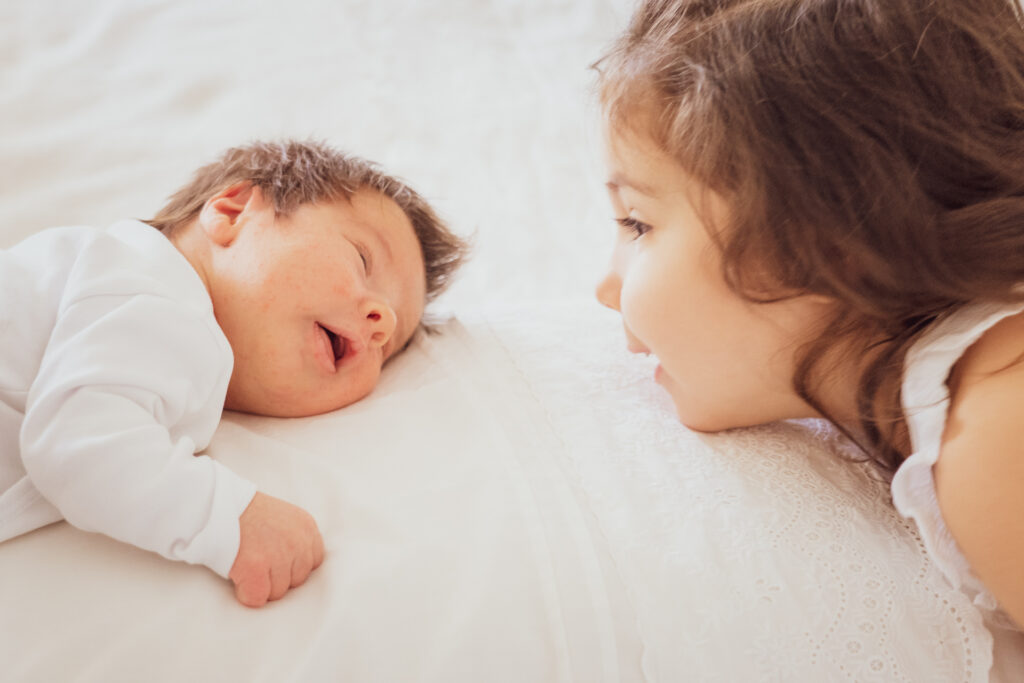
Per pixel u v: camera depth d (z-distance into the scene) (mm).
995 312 761
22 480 743
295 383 937
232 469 832
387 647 671
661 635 713
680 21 850
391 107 1663
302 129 1573
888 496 875
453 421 905
